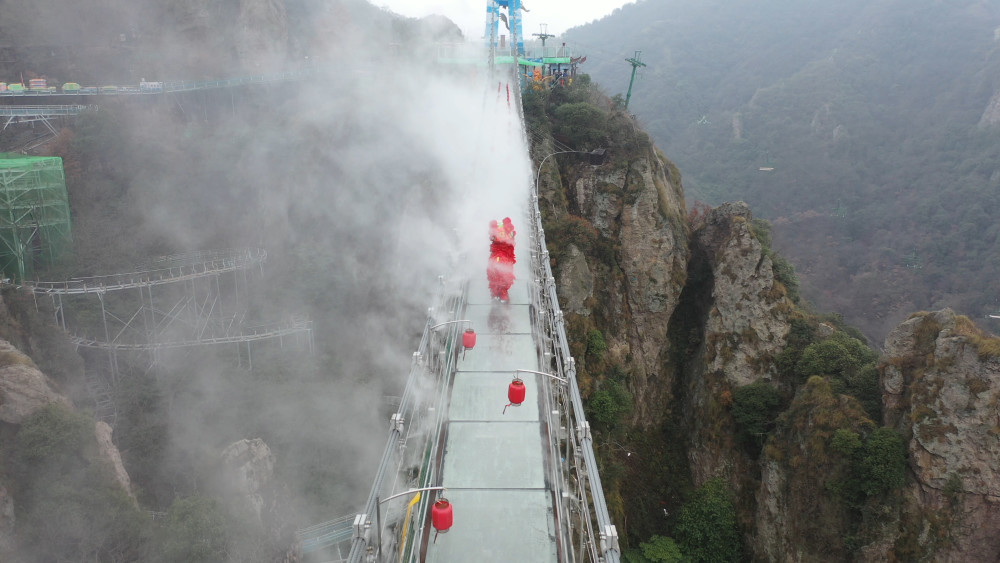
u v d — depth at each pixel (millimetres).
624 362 41344
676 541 36750
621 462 39812
